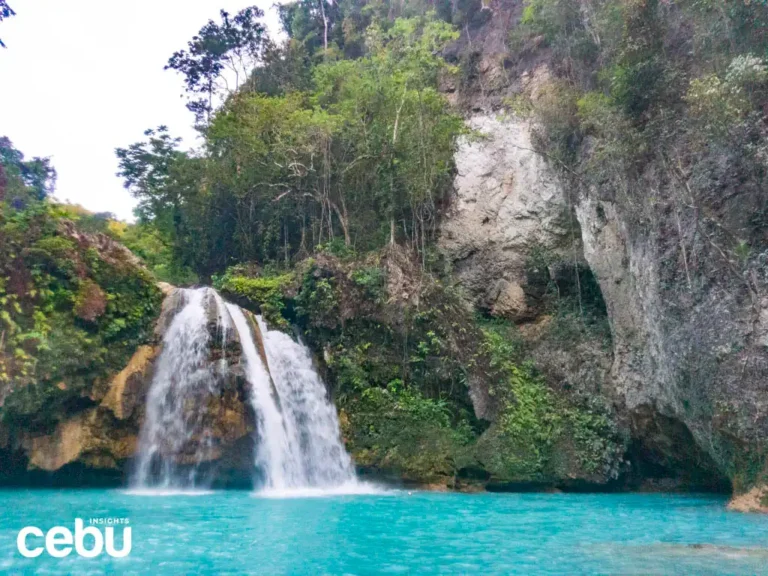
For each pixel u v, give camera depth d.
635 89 14.71
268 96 27.45
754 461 11.47
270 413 15.17
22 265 13.92
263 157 22.61
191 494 13.10
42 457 13.71
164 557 6.49
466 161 24.11
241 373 14.86
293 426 15.84
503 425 15.98
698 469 15.41
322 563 6.26
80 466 13.91
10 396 12.98
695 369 12.62
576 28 22.19
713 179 13.03
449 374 16.80
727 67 13.21
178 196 26.58
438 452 15.54
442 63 23.30
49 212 15.38
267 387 15.44
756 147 12.23
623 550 7.06
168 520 9.05
